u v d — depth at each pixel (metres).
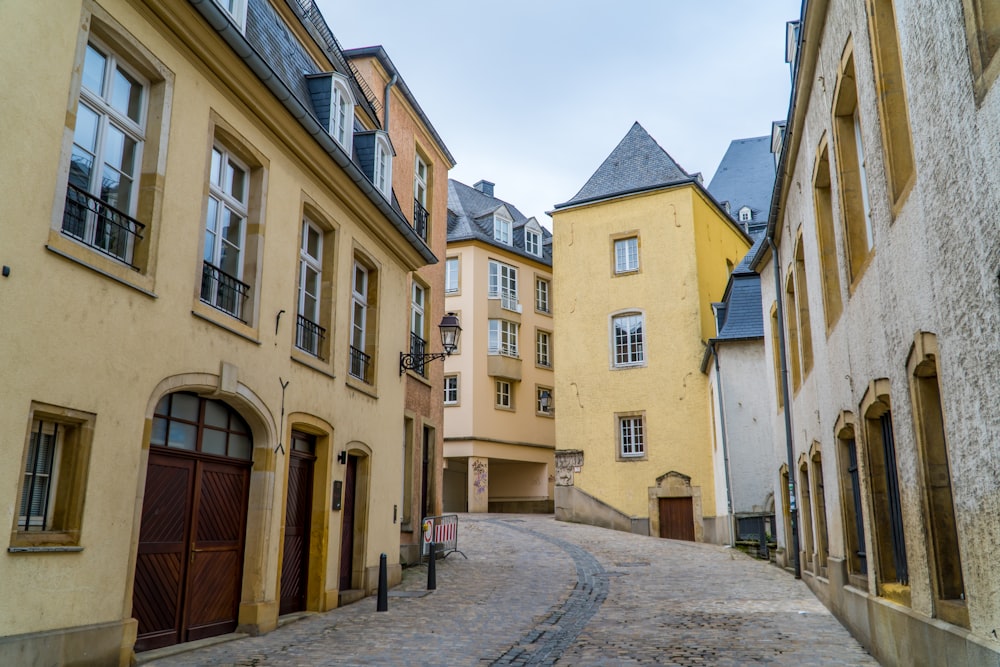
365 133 14.13
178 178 8.45
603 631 9.99
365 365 13.94
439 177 20.14
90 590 7.00
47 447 6.86
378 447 14.00
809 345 13.63
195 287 8.68
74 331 6.90
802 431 14.27
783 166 13.20
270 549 10.14
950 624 5.89
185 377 8.44
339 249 12.55
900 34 6.36
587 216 30.30
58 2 6.84
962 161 5.04
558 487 28.98
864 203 9.00
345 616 11.21
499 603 12.37
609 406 28.48
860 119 8.02
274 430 10.31
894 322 7.00
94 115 7.55
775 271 16.03
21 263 6.35
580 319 29.66
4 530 6.13
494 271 36.72
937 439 6.36
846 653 8.51
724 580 15.25
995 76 4.44
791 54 13.17
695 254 28.16
